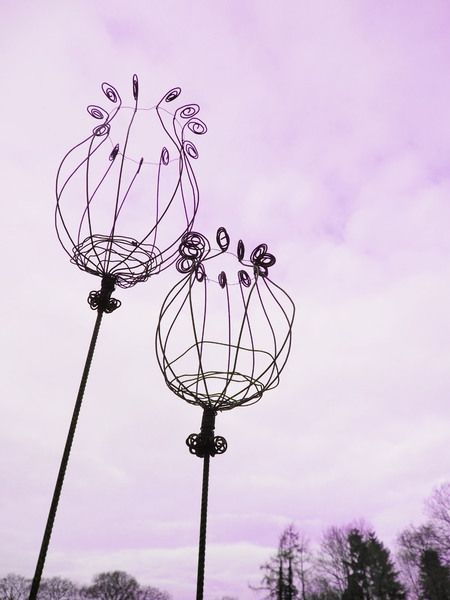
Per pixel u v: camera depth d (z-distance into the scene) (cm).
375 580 3784
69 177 327
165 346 274
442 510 3189
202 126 352
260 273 288
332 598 3803
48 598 3338
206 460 239
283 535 3656
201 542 213
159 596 4794
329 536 4034
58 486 219
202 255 289
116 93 355
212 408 259
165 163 352
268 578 3538
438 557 3228
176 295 284
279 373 271
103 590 4634
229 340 294
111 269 320
